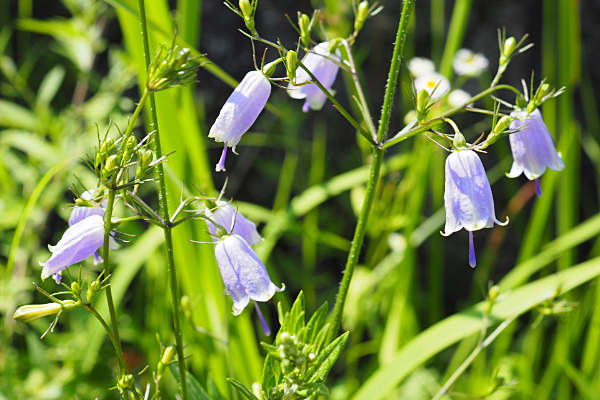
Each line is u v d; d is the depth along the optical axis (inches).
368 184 17.1
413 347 19.6
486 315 18.7
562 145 23.6
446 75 23.4
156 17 19.6
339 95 33.7
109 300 16.2
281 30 32.2
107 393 22.1
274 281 26.6
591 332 23.5
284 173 31.0
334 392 25.1
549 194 23.4
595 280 25.2
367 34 34.1
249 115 16.7
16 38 32.8
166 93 19.9
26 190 23.6
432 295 28.1
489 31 33.9
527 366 25.0
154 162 16.0
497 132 16.5
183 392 16.8
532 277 31.3
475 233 34.9
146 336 23.5
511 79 33.8
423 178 23.3
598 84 34.9
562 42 22.4
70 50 25.6
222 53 31.8
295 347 16.0
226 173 32.9
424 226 25.8
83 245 16.1
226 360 20.2
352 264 17.2
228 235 16.6
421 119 16.7
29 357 21.4
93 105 24.4
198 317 20.3
